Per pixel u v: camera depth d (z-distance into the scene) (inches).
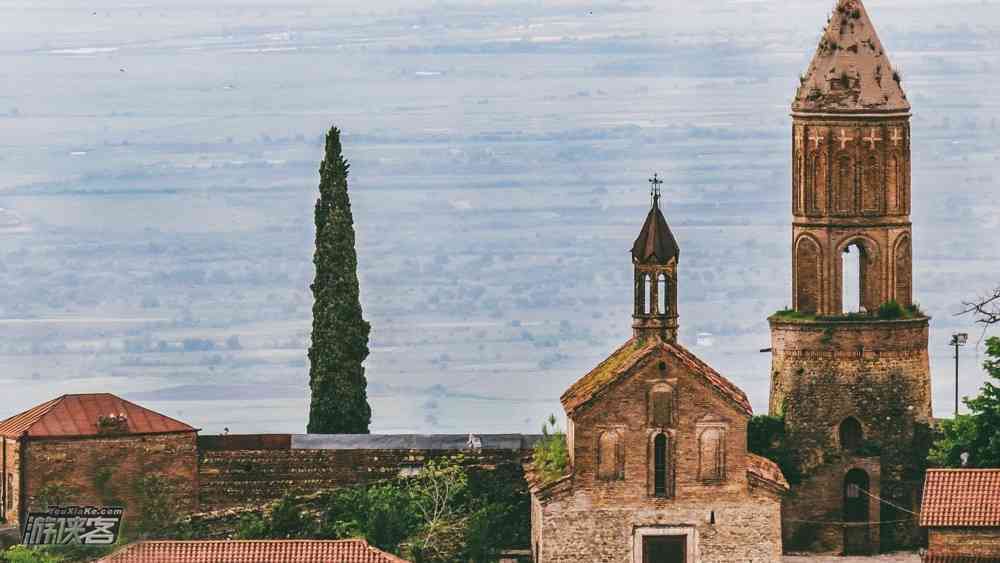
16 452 7662.4
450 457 7844.5
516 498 7819.9
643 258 7711.6
